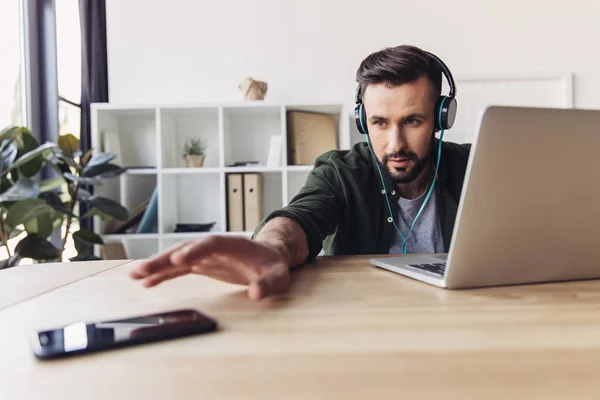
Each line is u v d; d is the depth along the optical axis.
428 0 2.89
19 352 0.40
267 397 0.30
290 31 2.90
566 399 0.29
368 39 2.90
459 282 0.62
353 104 2.91
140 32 2.88
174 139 2.84
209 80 2.91
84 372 0.35
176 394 0.31
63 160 2.08
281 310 0.52
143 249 2.76
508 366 0.34
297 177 2.87
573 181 0.60
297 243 0.85
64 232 2.35
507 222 0.60
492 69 2.90
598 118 0.58
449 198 1.37
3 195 1.69
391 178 1.27
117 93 2.89
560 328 0.44
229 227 2.57
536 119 0.56
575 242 0.64
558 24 2.89
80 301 0.59
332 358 0.37
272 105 2.53
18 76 2.26
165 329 0.43
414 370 0.34
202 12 2.89
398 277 0.72
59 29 2.47
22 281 0.73
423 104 1.17
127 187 2.81
